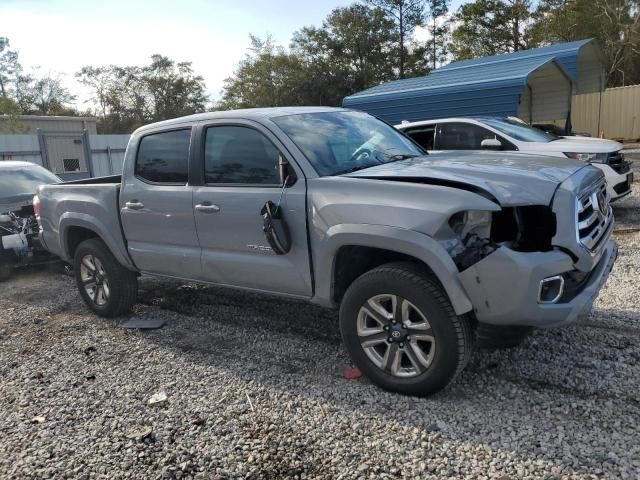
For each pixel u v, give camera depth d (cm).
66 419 374
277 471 302
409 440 321
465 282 334
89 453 332
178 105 6869
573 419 329
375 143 470
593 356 408
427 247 336
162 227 498
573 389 364
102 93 6788
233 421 356
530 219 344
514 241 342
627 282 576
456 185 348
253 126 436
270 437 335
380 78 5038
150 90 6844
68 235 605
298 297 420
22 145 1530
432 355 351
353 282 380
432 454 306
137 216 516
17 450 340
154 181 506
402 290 353
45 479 310
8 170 886
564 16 4053
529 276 321
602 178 412
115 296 564
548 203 332
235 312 567
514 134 912
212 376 425
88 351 493
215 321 546
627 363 394
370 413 353
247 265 438
